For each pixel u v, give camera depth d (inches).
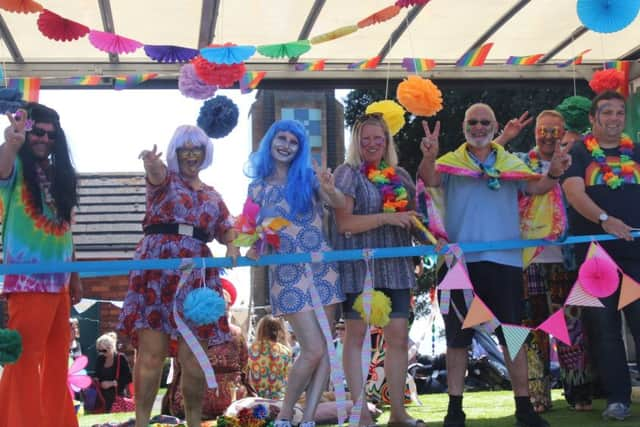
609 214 178.9
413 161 430.9
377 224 163.3
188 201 156.6
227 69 179.0
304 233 163.8
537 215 173.3
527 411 167.0
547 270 200.2
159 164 153.7
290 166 166.2
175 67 236.7
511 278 168.1
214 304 145.7
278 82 249.1
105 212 627.8
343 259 159.2
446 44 241.3
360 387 168.9
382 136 171.8
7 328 145.3
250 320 365.1
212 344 156.0
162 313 152.6
